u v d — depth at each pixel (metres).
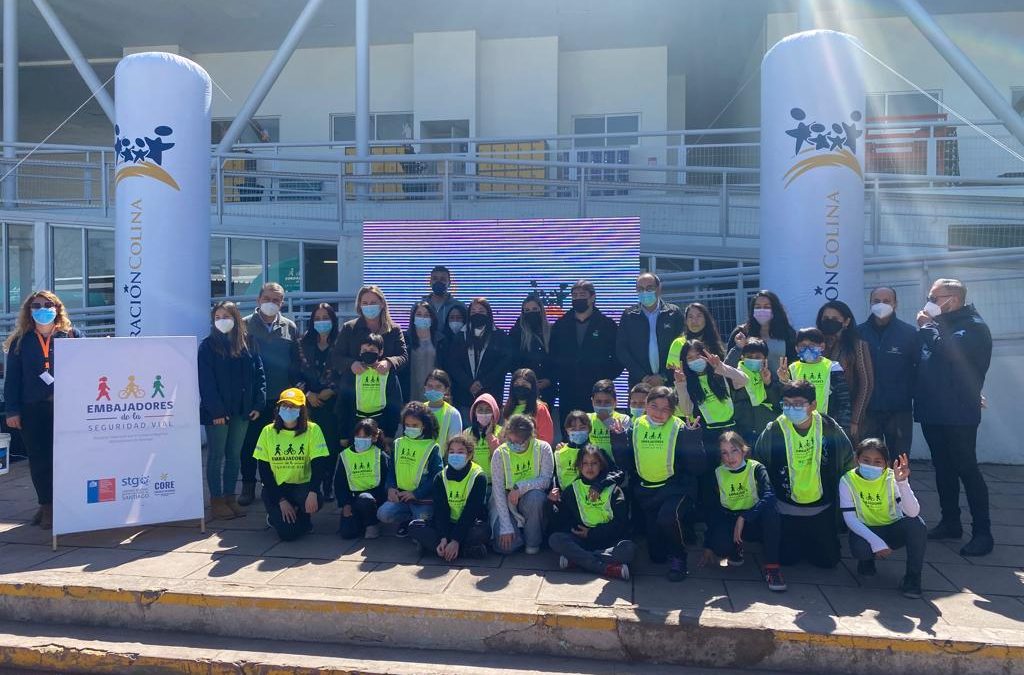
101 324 11.32
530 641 4.31
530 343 6.95
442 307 7.24
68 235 11.50
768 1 13.73
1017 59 13.91
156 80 7.48
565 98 15.92
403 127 15.91
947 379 5.53
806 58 6.93
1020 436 8.05
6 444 7.39
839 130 6.91
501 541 5.45
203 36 15.60
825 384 5.48
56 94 18.95
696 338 6.07
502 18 14.38
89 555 5.40
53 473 5.60
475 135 15.05
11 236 11.62
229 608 4.55
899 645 4.02
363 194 11.59
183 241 7.59
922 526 4.68
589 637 4.27
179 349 6.04
